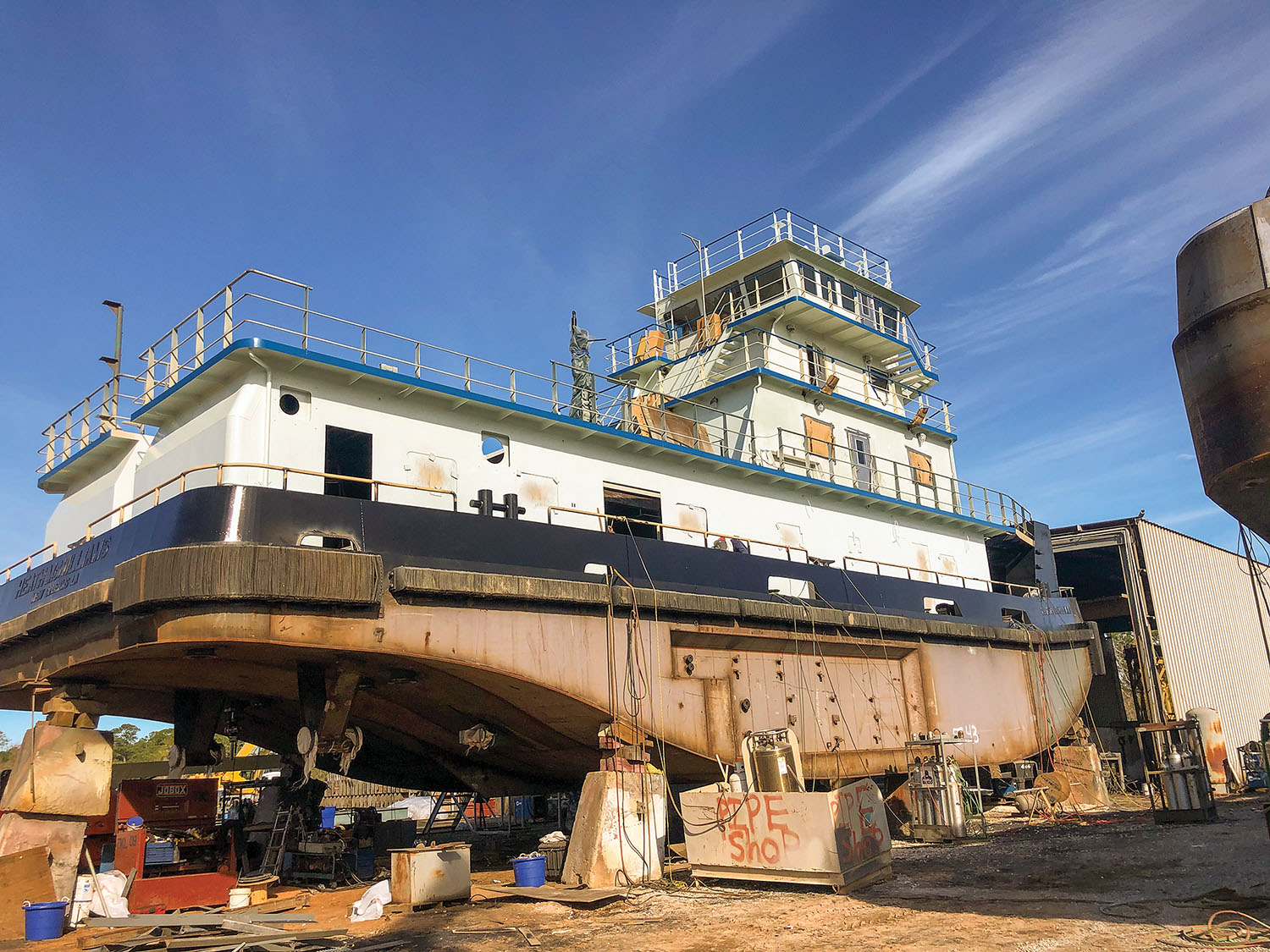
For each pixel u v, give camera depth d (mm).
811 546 19641
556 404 15516
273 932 9555
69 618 12328
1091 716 26734
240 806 15664
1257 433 7699
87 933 10422
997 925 8664
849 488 20203
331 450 13586
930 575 22594
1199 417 8234
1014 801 21328
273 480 12141
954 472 25688
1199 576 30484
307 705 12508
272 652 11469
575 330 24422
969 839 15781
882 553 21453
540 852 13281
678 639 14875
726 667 15539
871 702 18281
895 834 17156
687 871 13258
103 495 15094
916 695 19312
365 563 11352
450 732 16047
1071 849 13867
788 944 8492
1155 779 25828
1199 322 8164
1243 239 7918
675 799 17141
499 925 10094
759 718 15812
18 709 17578
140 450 14633
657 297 25234
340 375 13047
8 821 11977
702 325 23953
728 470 18203
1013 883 11055
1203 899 9172
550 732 14938
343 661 11938
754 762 12641
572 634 13336
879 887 11273
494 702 14055
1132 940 7746
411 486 13000
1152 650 27734
